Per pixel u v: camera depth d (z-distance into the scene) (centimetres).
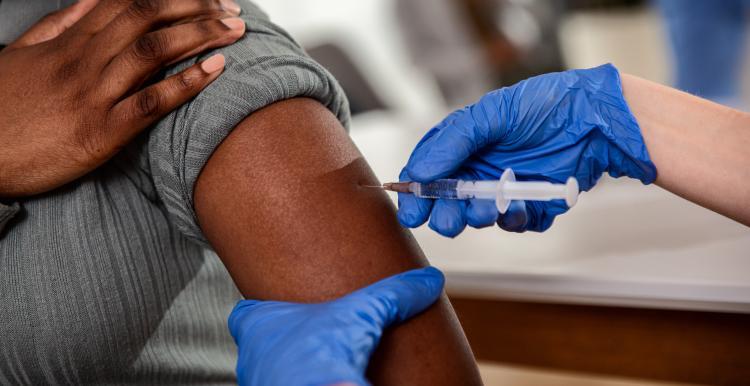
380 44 262
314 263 61
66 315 65
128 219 67
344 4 264
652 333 80
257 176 62
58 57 64
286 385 54
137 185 68
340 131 65
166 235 69
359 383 53
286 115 64
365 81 180
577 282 81
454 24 200
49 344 65
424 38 202
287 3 267
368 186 64
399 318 59
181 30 64
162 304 69
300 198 62
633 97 72
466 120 67
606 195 108
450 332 61
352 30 264
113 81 62
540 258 88
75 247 65
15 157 64
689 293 77
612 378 83
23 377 66
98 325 66
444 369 60
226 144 63
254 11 71
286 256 61
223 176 63
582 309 82
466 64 202
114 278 66
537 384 104
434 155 66
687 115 70
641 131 70
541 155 71
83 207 66
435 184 65
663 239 89
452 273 88
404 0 201
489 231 100
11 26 74
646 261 83
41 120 63
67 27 70
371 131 166
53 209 66
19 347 65
